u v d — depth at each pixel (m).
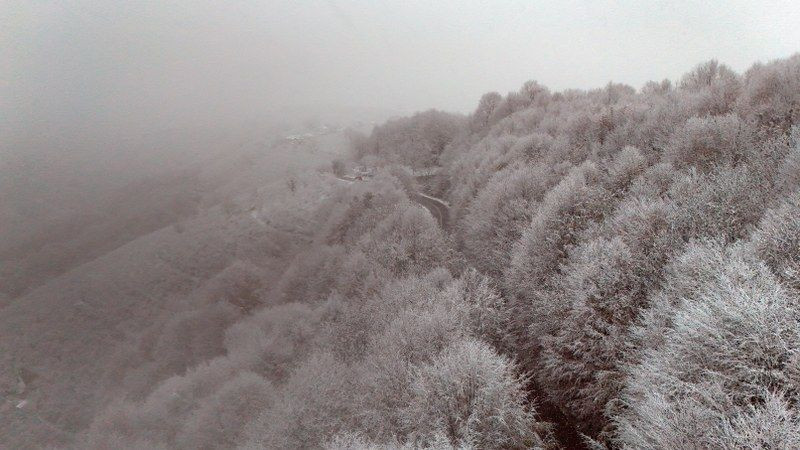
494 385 18.78
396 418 21.80
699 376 13.22
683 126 31.75
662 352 15.04
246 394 34.50
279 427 27.77
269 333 44.44
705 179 24.75
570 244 25.91
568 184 29.67
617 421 16.88
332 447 22.44
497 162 48.81
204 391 41.22
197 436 33.69
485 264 36.88
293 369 36.62
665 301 17.16
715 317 13.38
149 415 42.28
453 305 26.95
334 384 28.41
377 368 25.88
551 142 45.72
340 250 52.44
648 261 20.27
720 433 11.38
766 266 14.09
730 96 34.69
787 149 23.45
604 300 19.72
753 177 22.55
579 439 19.62
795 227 15.00
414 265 39.34
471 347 20.62
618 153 35.53
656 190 26.22
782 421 10.81
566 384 21.06
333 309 40.59
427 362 22.80
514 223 35.06
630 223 22.67
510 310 27.08
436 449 17.02
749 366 12.27
